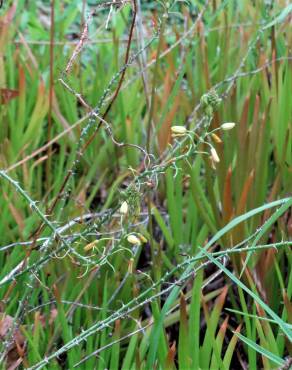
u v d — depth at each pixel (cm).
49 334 67
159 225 80
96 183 96
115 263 72
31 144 94
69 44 113
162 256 77
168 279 79
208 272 81
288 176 80
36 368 56
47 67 108
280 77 86
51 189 87
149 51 113
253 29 104
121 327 69
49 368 62
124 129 91
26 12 126
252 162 77
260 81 93
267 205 62
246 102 77
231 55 106
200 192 76
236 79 91
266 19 104
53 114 95
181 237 80
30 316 70
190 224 82
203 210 76
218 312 60
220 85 90
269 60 98
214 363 60
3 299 65
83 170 96
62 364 68
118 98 90
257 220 76
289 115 83
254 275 73
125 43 122
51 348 68
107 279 73
